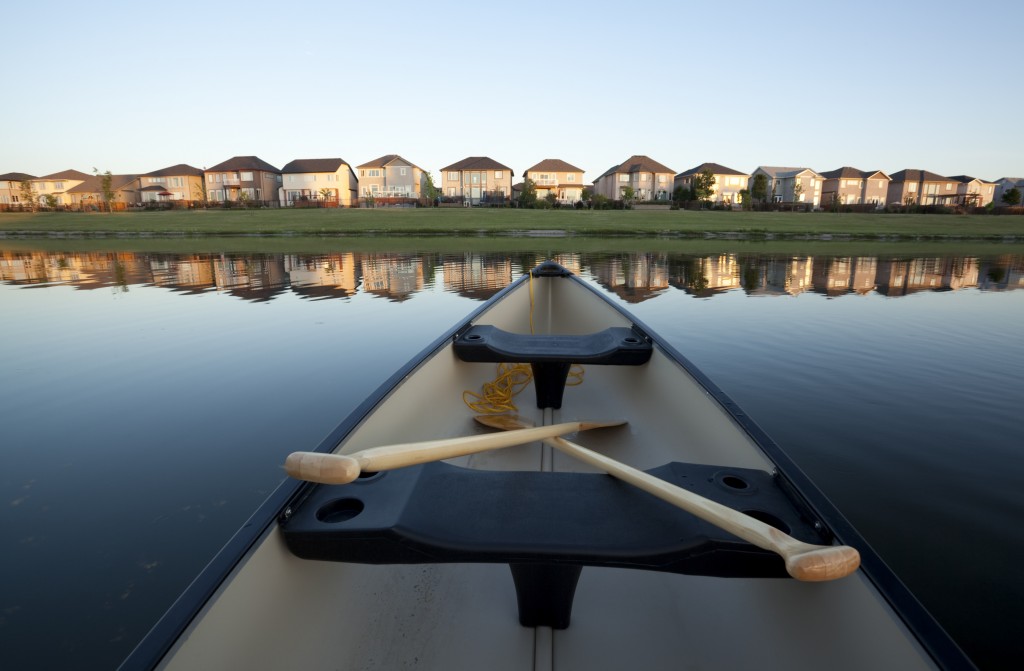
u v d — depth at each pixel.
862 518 2.55
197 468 2.97
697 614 1.34
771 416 3.72
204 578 0.94
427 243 21.58
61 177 60.88
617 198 56.53
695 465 1.38
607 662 1.21
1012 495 2.72
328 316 7.25
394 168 54.09
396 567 1.50
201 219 35.62
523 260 15.02
